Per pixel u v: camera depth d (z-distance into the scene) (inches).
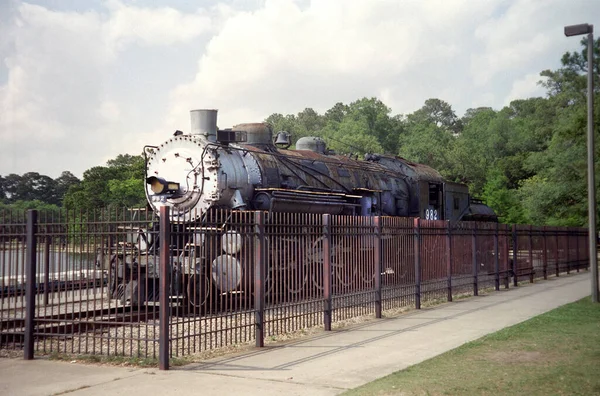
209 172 668.1
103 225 380.8
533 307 640.4
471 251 777.6
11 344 411.8
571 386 300.2
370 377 327.9
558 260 1124.5
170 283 368.8
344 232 524.1
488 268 819.4
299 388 303.4
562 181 1802.4
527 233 975.0
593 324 503.5
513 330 471.5
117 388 304.0
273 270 445.7
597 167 1592.0
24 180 2527.1
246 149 721.0
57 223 391.2
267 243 434.6
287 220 458.3
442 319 553.9
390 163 1061.1
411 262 634.8
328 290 493.4
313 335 467.5
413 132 3875.5
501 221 2297.0
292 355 388.5
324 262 494.6
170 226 365.4
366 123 3757.4
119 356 375.2
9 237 396.5
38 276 395.9
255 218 426.9
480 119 4165.8
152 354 388.2
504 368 340.5
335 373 337.1
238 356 385.1
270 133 803.4
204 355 387.5
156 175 700.7
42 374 335.9
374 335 466.3
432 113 5408.5
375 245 569.9
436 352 397.7
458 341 438.9
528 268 962.1
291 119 4266.7
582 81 1721.2
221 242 403.9
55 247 391.9
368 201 880.9
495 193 2349.9
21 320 404.2
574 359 365.4
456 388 296.0
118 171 2373.3
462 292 750.5
